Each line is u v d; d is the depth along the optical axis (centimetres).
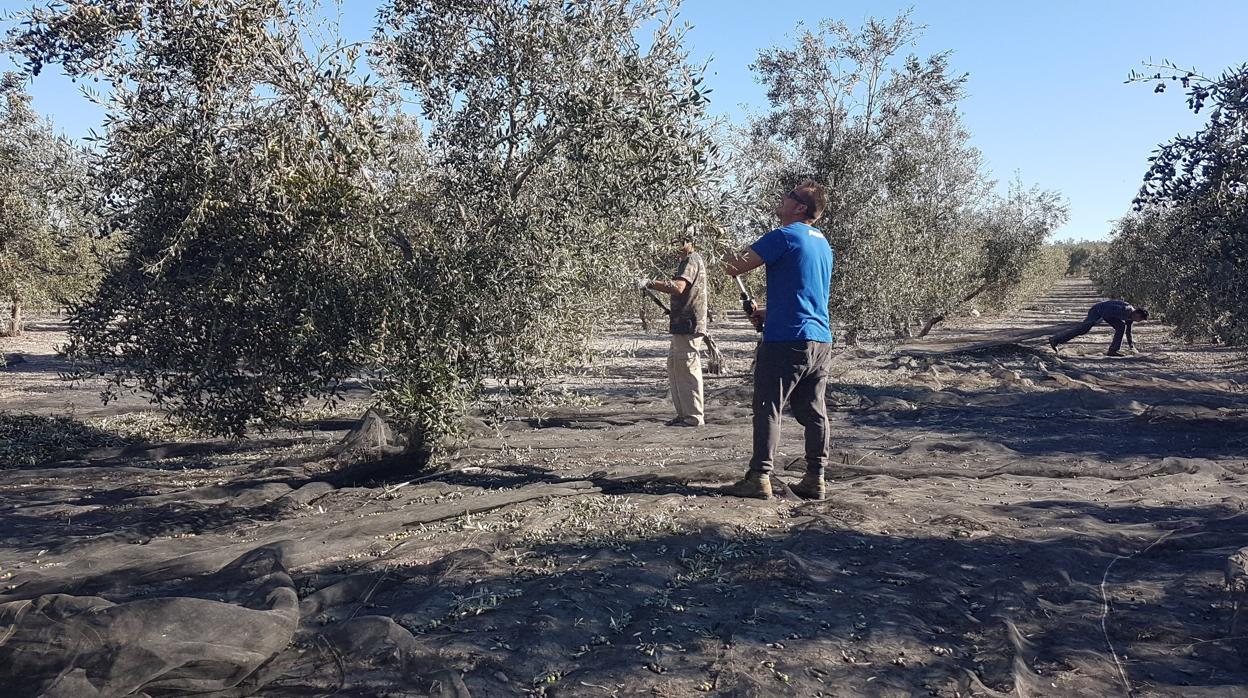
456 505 494
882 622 326
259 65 502
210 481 635
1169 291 1938
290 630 303
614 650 302
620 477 568
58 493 607
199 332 527
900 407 1008
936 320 2022
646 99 509
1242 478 627
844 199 1370
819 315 514
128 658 260
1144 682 283
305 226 496
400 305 502
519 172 568
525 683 282
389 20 586
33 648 278
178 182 496
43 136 1309
